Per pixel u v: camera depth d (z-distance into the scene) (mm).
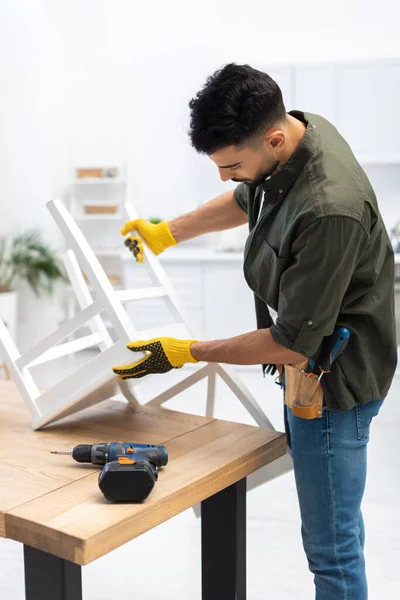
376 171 6363
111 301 1959
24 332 6648
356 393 1810
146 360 1854
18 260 6098
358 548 1893
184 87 6750
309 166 1665
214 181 6820
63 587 1450
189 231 2293
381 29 6203
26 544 1454
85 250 2002
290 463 2238
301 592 2564
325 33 6320
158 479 1631
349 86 5977
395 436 4262
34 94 6586
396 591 2555
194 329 2223
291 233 1657
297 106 6129
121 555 2869
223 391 5270
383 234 1804
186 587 2605
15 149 6430
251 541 2975
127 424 2068
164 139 6867
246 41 6520
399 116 5914
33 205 6645
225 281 5930
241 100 1559
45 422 2004
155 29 6727
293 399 1843
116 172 6793
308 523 1912
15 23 6332
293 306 1654
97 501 1507
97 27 6836
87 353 6766
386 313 1822
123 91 6887
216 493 1891
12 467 1720
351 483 1864
